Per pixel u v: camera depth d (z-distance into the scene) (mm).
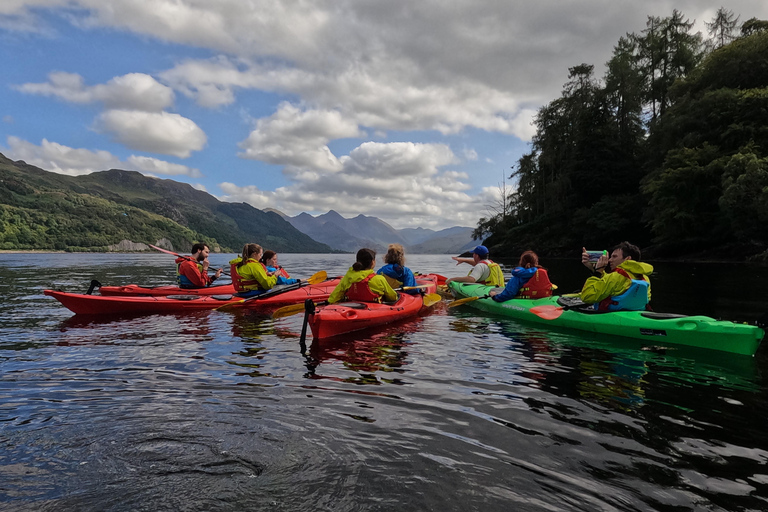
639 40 44250
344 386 3318
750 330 4234
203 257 8992
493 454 2221
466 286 8562
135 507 1756
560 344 4809
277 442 2338
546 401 3002
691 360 4105
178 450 2246
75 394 3111
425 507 1754
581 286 11391
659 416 2746
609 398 3080
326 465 2096
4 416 2693
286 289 8234
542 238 47406
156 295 8500
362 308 5844
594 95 45438
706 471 2061
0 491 1857
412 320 6410
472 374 3662
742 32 35250
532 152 55094
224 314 7027
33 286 11602
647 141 37656
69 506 1758
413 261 39812
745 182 23297
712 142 28719
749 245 25234
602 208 40438
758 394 3174
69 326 5926
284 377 3559
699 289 9711
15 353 4355
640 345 4750
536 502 1798
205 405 2893
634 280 5355
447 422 2629
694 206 28328
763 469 2082
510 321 6273
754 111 26484
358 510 1729
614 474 2031
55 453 2213
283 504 1776
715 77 30641
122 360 4102
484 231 61406
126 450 2244
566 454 2225
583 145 45656
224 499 1812
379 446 2299
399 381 3455
